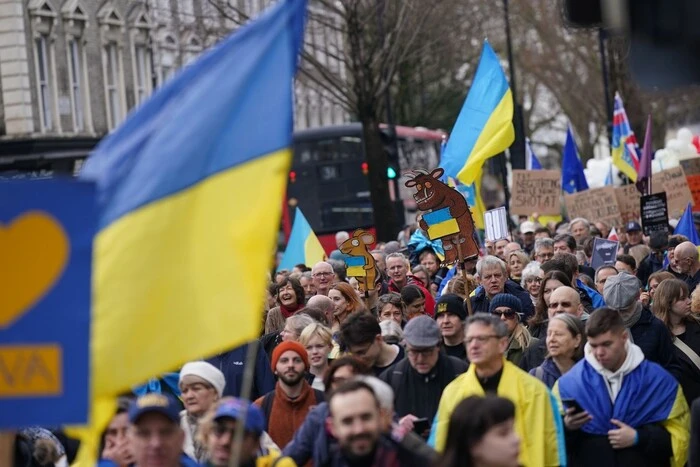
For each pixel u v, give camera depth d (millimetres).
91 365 9570
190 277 9969
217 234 10000
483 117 27219
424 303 20672
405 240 43531
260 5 80500
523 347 18281
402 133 65688
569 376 15219
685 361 18328
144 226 9992
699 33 9461
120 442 12656
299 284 23562
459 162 27297
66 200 9453
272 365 15758
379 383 11852
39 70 69438
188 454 14320
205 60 10328
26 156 63750
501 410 9914
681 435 14914
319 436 12719
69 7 70625
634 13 9523
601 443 14898
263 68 10156
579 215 39094
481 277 22141
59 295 9461
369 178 56188
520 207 38156
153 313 9938
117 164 10266
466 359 17328
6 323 9461
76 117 71750
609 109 60469
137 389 17094
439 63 81812
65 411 9477
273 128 10070
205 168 10070
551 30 85750
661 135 79188
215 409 12055
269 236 9969
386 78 59500
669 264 25891
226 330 9875
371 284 24438
